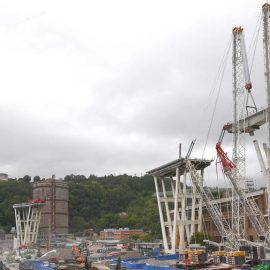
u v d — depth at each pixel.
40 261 116.50
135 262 96.19
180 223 133.88
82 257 113.31
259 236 100.31
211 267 77.25
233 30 124.38
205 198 114.94
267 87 105.56
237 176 105.38
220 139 122.56
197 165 133.25
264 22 106.75
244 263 78.81
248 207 101.81
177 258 109.31
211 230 146.50
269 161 103.94
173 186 149.50
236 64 123.69
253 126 116.25
